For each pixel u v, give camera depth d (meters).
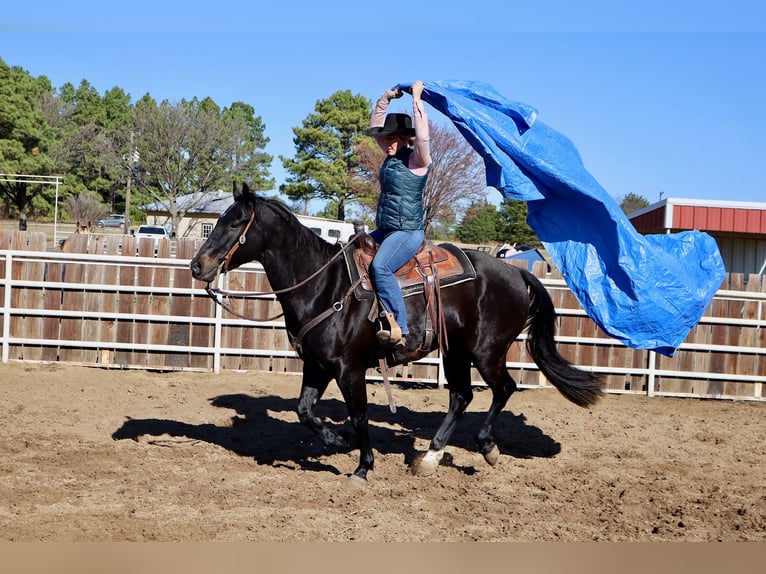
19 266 9.95
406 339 5.65
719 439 7.51
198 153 45.41
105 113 71.06
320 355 5.52
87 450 6.28
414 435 7.40
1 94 47.22
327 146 46.91
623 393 9.95
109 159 46.25
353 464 6.25
